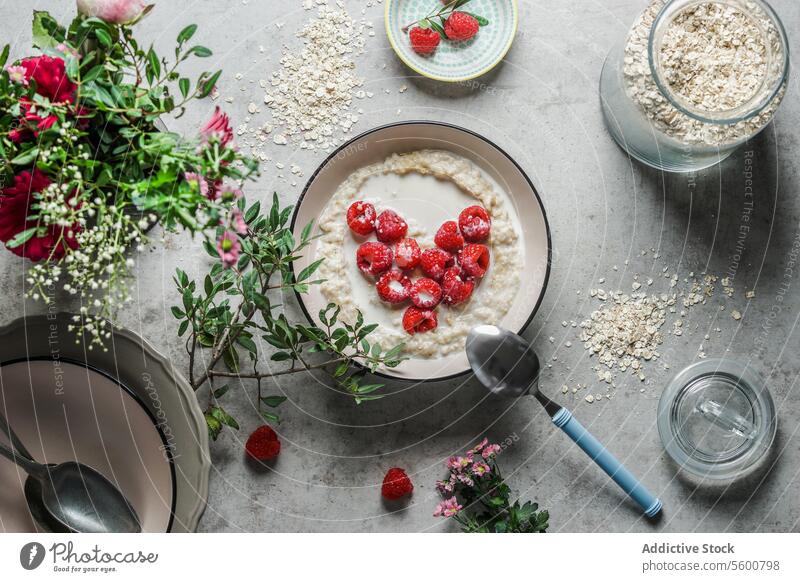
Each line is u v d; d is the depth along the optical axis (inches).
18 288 51.4
